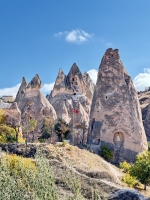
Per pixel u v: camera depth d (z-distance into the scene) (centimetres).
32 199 1311
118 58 6462
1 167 1396
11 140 5428
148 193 3984
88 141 6031
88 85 10169
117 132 5947
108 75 6334
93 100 6475
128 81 6397
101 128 5975
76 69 9062
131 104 6197
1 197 1245
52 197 1334
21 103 7581
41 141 5922
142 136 6028
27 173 1414
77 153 4566
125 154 5788
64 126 5803
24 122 7112
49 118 7075
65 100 8275
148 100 11525
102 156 5634
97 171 3716
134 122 6053
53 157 4038
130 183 4022
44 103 7506
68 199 1471
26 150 4312
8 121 6031
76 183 1534
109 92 6197
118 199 2362
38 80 7681
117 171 4841
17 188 1344
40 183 1349
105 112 6069
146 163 4241
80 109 7962
